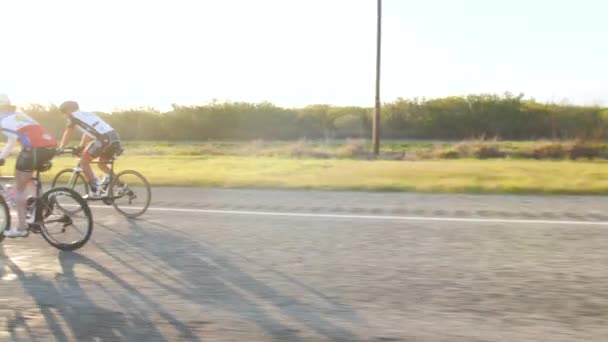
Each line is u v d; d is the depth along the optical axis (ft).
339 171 63.05
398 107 131.85
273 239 31.81
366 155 86.38
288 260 27.45
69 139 37.86
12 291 22.85
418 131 130.52
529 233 33.24
